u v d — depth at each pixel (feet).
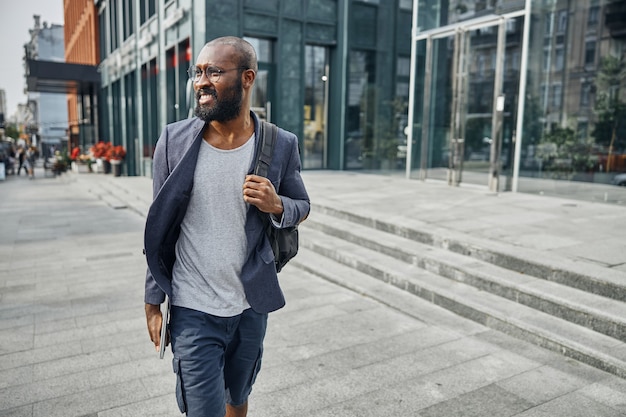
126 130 67.56
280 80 44.14
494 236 18.65
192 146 5.96
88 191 53.62
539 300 13.78
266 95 44.32
